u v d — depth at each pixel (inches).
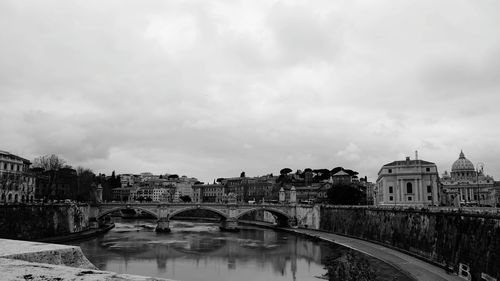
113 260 3649.1
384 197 6486.2
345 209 5782.5
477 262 2524.6
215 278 3024.1
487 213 2541.8
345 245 4434.1
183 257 3878.0
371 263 3243.1
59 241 4404.5
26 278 365.4
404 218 3971.5
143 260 3683.6
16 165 6141.7
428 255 3316.9
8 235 3789.4
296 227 6855.3
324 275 3149.6
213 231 6486.2
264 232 6446.9
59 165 7140.8
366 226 5002.5
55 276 374.6
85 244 4579.2
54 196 7337.6
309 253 4183.1
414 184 6254.9
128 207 6176.2
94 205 5994.1
